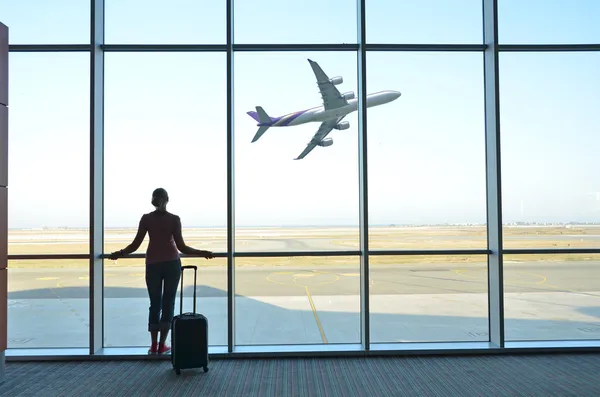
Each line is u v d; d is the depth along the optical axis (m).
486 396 3.12
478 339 4.55
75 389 3.32
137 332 4.54
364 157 4.41
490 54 4.49
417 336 4.70
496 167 4.39
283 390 3.28
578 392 3.18
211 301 4.85
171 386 3.38
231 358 4.16
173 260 4.06
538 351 4.23
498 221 4.35
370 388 3.31
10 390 3.30
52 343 4.42
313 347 4.34
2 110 3.55
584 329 4.71
